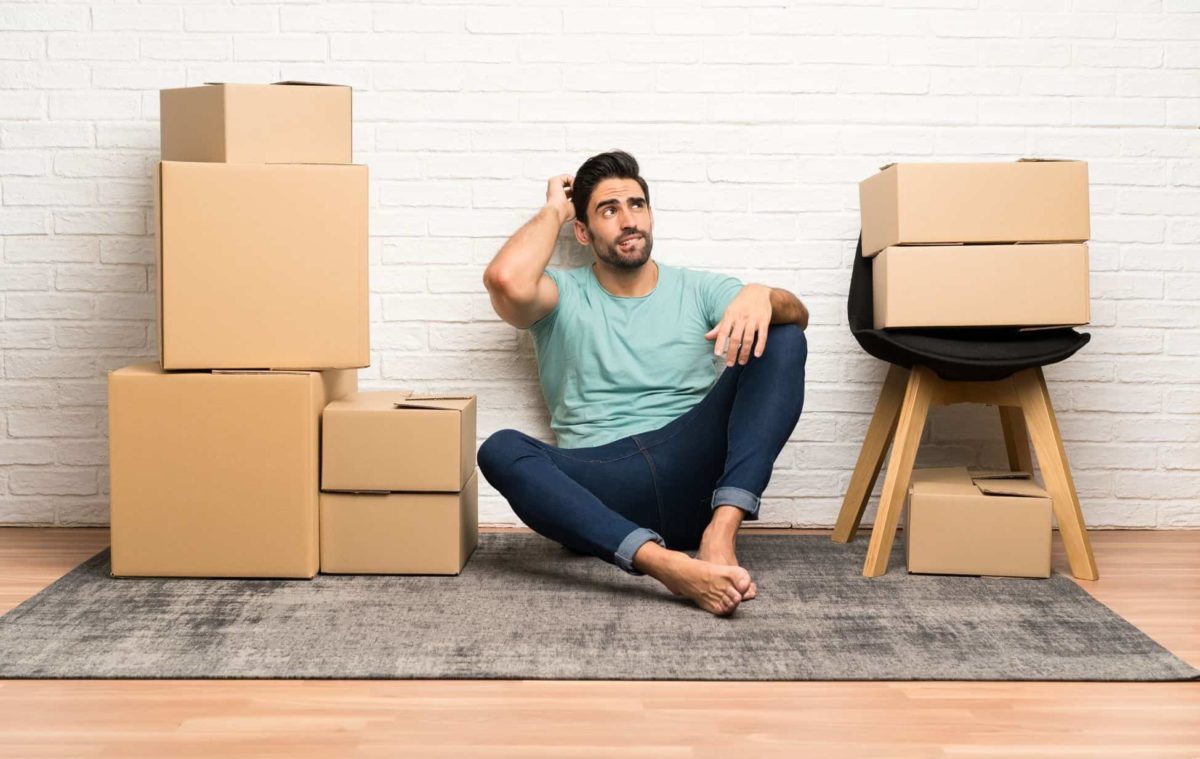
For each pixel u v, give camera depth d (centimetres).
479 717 147
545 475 212
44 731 141
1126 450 277
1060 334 229
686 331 252
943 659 171
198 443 215
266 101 222
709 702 154
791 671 165
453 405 228
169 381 214
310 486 217
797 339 228
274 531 217
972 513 222
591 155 271
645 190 251
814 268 273
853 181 272
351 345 221
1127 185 273
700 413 235
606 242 246
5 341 272
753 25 271
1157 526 278
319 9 268
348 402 232
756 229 273
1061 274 221
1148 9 271
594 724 145
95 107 268
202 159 225
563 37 270
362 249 221
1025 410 230
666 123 271
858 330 233
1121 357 276
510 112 270
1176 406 276
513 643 178
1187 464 277
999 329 231
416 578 221
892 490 227
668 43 270
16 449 273
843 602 203
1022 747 138
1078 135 273
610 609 198
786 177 272
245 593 207
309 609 196
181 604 199
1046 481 229
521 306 238
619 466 231
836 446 277
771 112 271
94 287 271
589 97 271
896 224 223
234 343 218
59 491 274
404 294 273
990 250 222
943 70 271
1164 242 274
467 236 272
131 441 215
